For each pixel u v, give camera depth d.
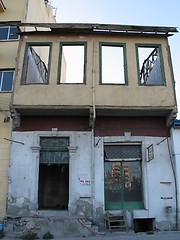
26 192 10.82
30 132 11.57
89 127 11.70
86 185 10.97
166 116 11.77
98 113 11.46
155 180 11.21
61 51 11.86
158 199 11.00
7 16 14.18
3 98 12.45
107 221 10.63
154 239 8.90
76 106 10.89
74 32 12.02
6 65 13.15
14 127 11.58
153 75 12.95
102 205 10.78
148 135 11.72
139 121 11.90
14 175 11.02
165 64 11.71
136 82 11.38
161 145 11.62
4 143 11.66
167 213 10.85
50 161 11.48
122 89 11.21
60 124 11.73
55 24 11.63
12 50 13.44
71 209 10.67
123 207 11.23
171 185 11.16
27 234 9.84
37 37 12.03
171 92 11.27
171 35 12.12
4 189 11.06
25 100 10.95
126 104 10.98
